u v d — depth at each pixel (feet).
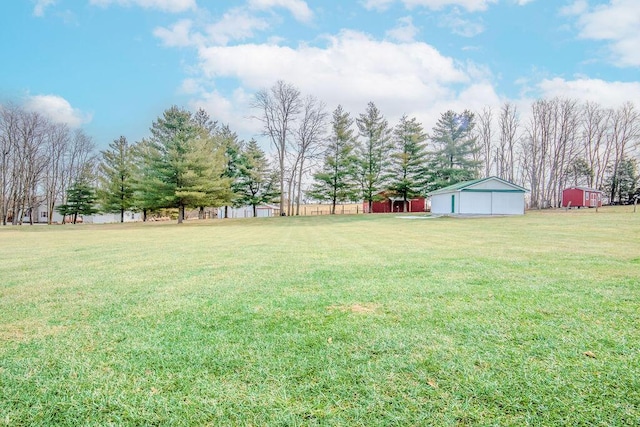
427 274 15.24
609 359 6.75
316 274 15.71
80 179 126.31
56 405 5.53
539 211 101.19
